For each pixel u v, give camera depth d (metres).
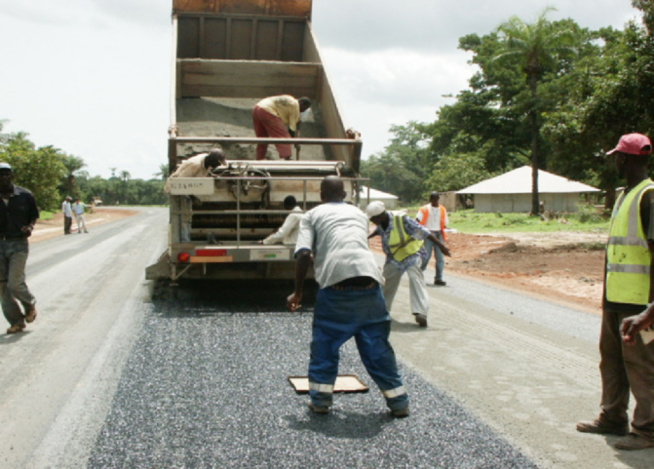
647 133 16.53
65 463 3.55
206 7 13.09
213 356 5.89
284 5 13.24
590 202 55.16
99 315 7.98
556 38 41.59
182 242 8.16
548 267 14.90
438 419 4.31
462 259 17.83
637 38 17.17
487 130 59.16
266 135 10.17
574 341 6.88
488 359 6.04
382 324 4.45
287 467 3.50
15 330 6.96
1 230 6.88
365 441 3.89
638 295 3.88
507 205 53.69
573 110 18.92
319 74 11.94
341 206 4.66
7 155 47.88
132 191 157.75
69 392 4.82
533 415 4.45
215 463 3.54
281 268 8.75
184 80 11.63
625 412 4.08
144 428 4.07
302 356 5.91
